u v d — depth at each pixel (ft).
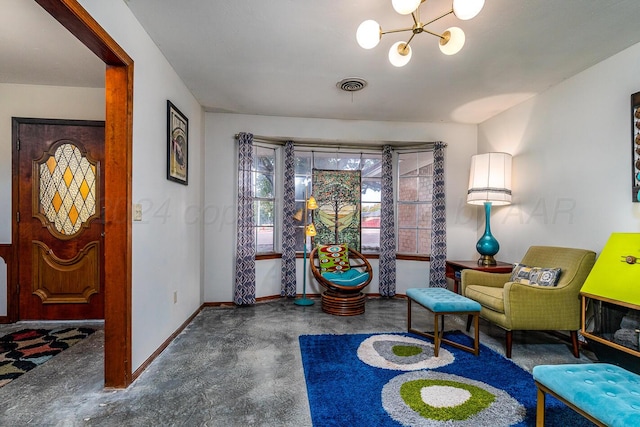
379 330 9.92
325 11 6.61
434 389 6.34
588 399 3.96
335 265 13.14
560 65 8.82
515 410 5.64
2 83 10.29
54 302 10.44
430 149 14.30
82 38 5.41
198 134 11.87
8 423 5.24
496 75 9.50
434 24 7.05
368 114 13.12
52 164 10.50
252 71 9.32
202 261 12.61
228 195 13.14
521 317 7.88
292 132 13.56
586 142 8.96
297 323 10.57
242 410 5.64
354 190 14.78
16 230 10.30
